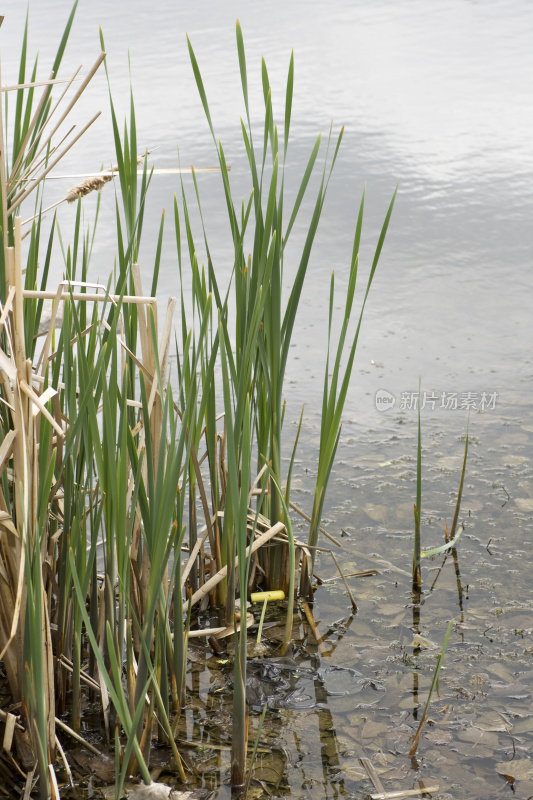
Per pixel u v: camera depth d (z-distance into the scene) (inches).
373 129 320.2
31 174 87.0
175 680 94.5
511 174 279.7
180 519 89.8
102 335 95.7
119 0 541.6
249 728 93.7
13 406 70.9
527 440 149.6
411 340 186.5
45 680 81.4
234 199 261.9
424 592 116.0
